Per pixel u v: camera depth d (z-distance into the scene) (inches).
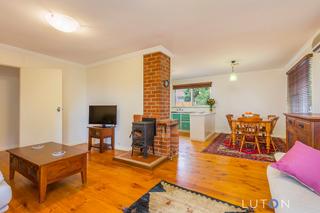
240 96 223.8
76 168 81.7
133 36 105.6
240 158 124.9
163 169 103.9
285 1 70.0
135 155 123.2
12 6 72.7
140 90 138.3
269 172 61.1
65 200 69.9
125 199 70.6
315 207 39.0
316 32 99.3
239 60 161.6
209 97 249.0
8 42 115.9
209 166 108.8
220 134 223.9
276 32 99.5
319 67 102.2
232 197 72.2
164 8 75.2
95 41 114.1
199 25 91.1
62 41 113.7
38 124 138.3
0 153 138.7
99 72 166.4
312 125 66.3
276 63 174.1
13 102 157.4
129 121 145.2
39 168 67.7
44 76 141.4
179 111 267.4
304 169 48.7
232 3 71.5
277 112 201.2
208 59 157.1
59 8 74.6
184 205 66.1
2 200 51.7
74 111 169.0
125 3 71.3
